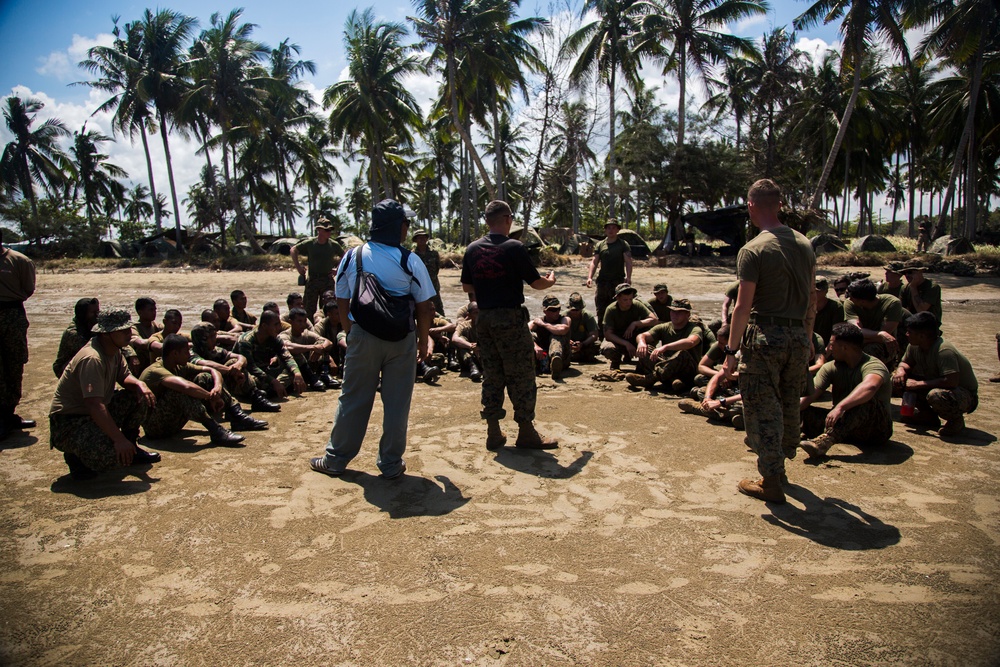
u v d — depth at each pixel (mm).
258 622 2570
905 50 24719
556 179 32250
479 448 4789
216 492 3898
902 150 43656
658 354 6637
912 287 6910
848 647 2398
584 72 30547
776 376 3621
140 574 2932
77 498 3805
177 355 4977
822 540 3254
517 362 4582
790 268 3455
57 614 2617
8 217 43125
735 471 4250
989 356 8766
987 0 23812
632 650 2393
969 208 29094
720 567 2990
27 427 5340
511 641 2443
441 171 51781
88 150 50812
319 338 7184
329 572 2957
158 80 33781
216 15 33031
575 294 8328
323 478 4152
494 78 27297
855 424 4543
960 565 2992
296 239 35812
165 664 2314
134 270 31188
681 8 28953
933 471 4219
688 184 31531
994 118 33094
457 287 19438
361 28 31438
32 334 11078
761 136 33438
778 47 31625
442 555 3113
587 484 4039
